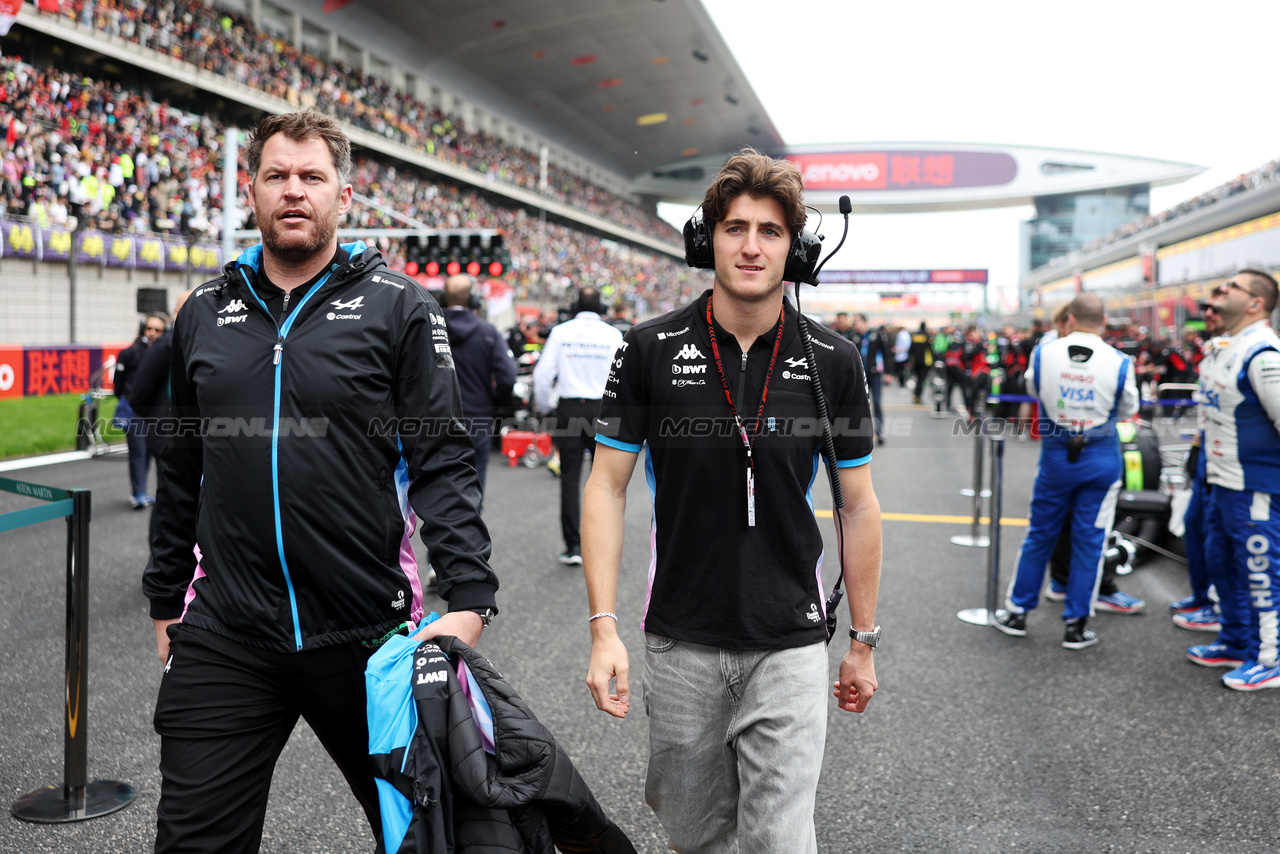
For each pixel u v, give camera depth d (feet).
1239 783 9.50
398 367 5.76
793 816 5.51
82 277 61.11
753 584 5.88
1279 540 12.29
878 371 41.65
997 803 9.11
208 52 87.71
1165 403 25.57
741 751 5.87
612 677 5.88
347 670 5.65
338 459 5.53
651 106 175.22
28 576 17.58
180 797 5.36
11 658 13.10
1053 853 8.20
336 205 5.85
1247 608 12.74
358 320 5.65
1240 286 12.37
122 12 77.87
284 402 5.52
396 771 4.90
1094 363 13.26
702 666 5.98
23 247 55.83
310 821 8.71
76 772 8.87
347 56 122.21
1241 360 12.19
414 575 6.03
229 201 45.85
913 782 9.57
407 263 51.78
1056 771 9.80
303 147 5.69
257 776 5.58
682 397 5.93
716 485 5.89
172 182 71.31
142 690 11.88
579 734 10.74
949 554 20.31
